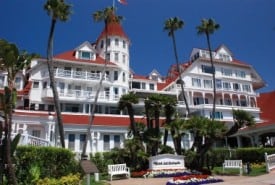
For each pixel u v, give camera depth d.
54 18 32.78
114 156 29.27
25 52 14.62
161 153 28.89
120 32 57.62
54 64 48.66
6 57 13.47
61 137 29.17
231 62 65.25
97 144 39.00
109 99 49.09
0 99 13.36
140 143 28.64
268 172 23.59
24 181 15.06
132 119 30.67
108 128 40.28
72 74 48.28
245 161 33.88
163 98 29.69
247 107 59.44
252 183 16.86
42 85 46.62
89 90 49.84
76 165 19.91
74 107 47.12
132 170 26.92
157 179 22.58
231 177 21.97
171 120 30.47
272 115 62.97
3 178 13.73
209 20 49.81
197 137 27.41
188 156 27.53
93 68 51.19
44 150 16.89
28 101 46.44
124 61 56.25
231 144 52.53
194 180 19.27
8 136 13.04
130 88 57.19
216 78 63.31
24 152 15.56
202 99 61.38
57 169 17.77
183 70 64.69
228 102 63.41
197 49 64.31
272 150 32.97
